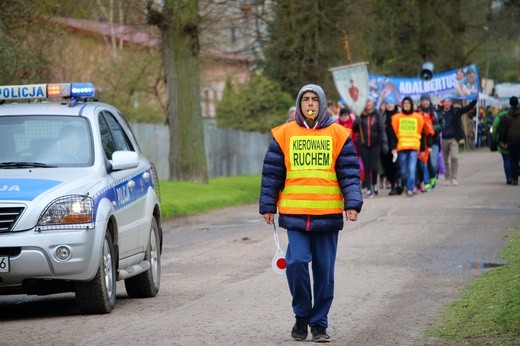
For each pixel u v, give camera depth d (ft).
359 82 206.08
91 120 74.69
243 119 332.60
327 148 56.59
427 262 91.66
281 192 57.52
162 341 57.82
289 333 59.82
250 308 69.72
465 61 356.38
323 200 56.44
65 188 67.41
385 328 60.80
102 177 71.05
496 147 189.47
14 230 65.36
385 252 99.09
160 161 264.93
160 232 83.46
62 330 62.95
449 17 343.87
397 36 339.77
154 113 290.97
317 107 56.85
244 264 95.86
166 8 197.36
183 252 107.86
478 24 362.12
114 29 290.56
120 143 79.05
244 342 57.16
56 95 76.95
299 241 56.59
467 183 196.44
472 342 54.75
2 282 66.03
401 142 167.02
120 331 61.52
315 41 270.67
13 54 142.20
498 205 146.92
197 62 201.98
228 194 181.47
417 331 59.47
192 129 201.26
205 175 203.00
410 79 267.80
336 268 89.10
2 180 68.03
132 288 77.97
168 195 171.83
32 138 73.20
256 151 327.26
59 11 190.60
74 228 66.13
